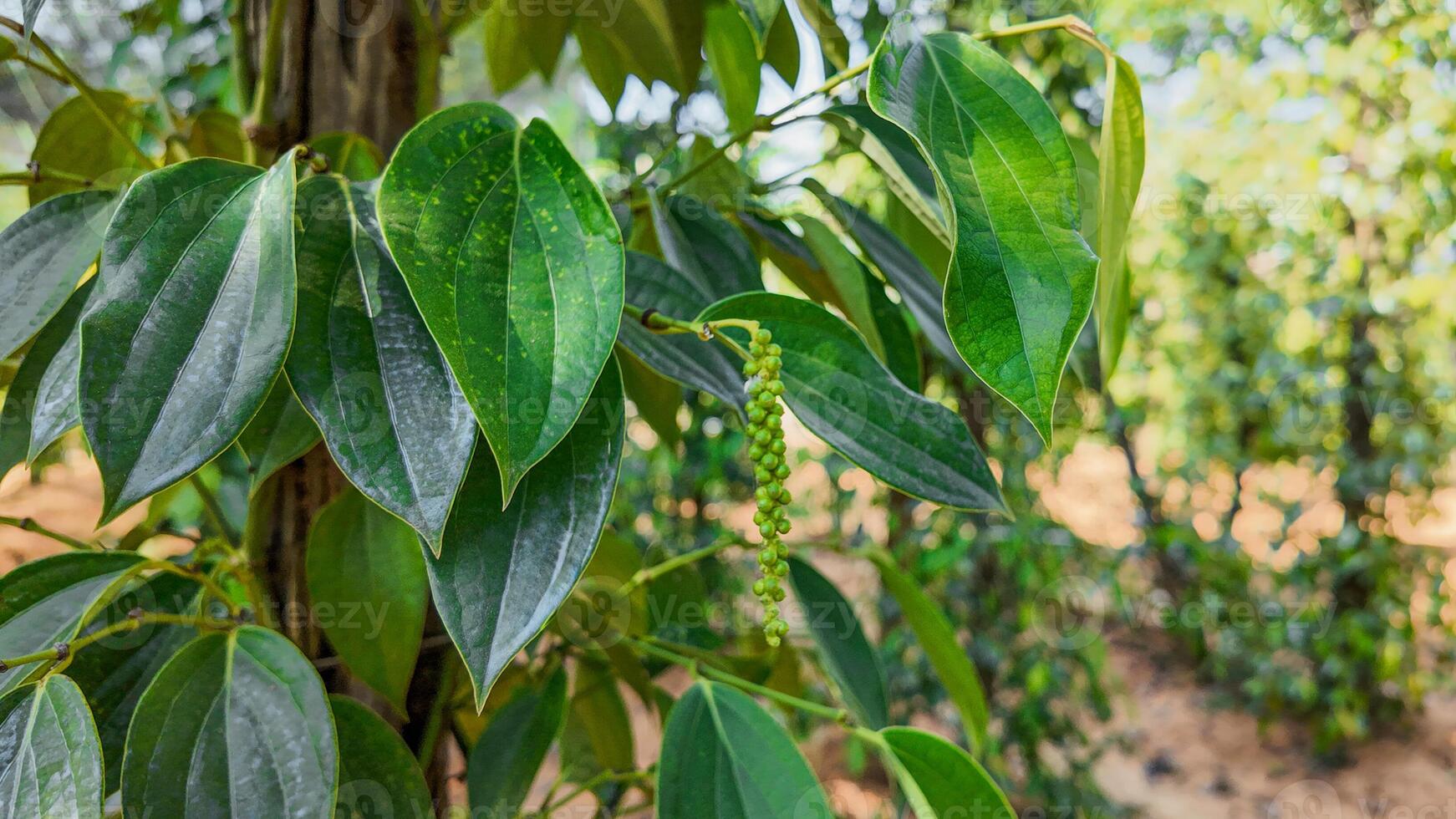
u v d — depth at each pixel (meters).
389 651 0.43
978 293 0.32
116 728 0.42
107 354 0.32
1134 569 2.17
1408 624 1.97
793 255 0.57
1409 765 2.10
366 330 0.35
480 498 0.35
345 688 0.47
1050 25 0.39
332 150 0.46
